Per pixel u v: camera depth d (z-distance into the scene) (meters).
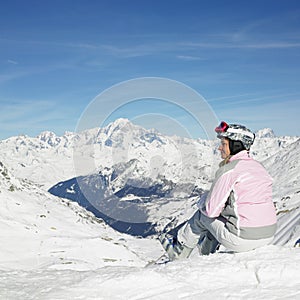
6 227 21.95
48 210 27.55
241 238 4.32
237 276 3.90
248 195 4.30
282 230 34.78
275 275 3.79
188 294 3.61
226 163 4.44
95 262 20.28
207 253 4.87
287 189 73.75
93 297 3.59
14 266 17.42
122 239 28.98
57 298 3.58
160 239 4.78
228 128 4.41
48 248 20.58
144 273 3.94
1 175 29.70
